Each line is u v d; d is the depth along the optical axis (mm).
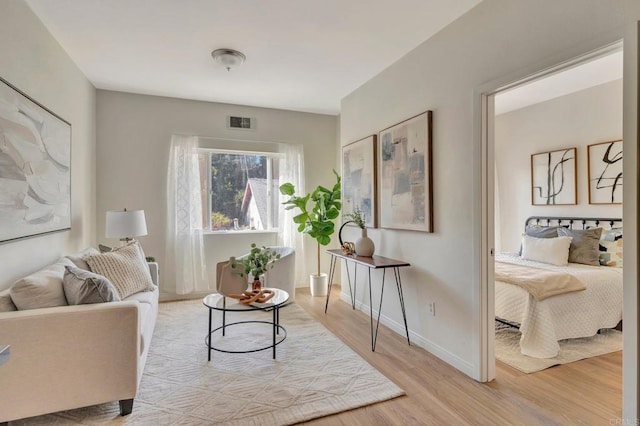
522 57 2078
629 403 1582
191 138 4480
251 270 2977
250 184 4934
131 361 1960
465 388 2299
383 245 3564
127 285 2807
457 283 2586
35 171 2447
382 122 3578
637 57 1535
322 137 5297
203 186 4676
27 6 2367
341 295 4609
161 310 3982
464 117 2520
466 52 2496
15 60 2211
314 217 4879
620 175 3586
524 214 4602
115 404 2098
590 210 3861
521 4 2084
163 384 2318
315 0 2350
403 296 3252
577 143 3986
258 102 4691
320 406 2072
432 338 2861
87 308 1885
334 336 3227
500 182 4930
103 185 4191
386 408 2070
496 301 3084
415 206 3027
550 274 2969
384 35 2842
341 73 3645
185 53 3162
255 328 3424
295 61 3346
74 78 3328
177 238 4395
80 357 1861
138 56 3219
